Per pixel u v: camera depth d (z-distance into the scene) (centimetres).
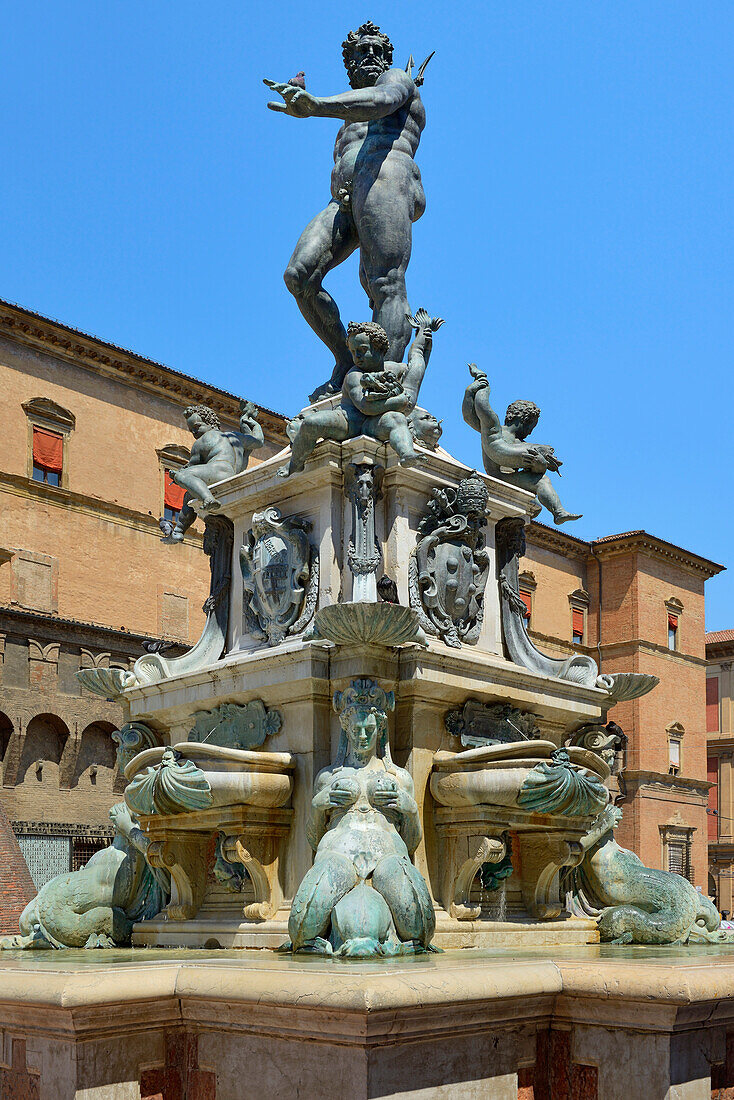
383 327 961
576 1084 588
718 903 6475
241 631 915
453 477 902
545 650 5469
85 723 3591
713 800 6625
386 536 855
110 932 850
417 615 753
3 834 2838
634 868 884
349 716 741
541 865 840
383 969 539
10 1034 570
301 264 976
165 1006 562
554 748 801
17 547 3703
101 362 4034
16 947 824
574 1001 591
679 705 5800
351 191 990
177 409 4288
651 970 569
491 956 676
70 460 3900
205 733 866
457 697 830
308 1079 521
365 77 1000
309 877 670
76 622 3594
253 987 530
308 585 859
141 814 801
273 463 893
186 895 827
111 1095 543
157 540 4138
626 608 5684
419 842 745
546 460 955
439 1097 531
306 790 783
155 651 973
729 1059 609
